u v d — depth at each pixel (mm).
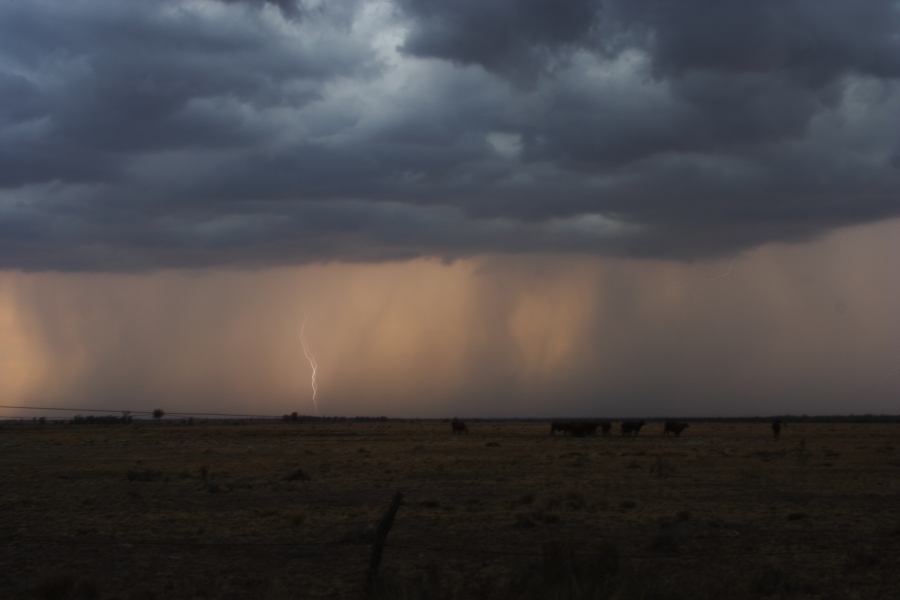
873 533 25297
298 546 23625
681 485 38938
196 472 47500
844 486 38250
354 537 24281
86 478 44406
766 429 129250
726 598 16234
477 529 26219
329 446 75062
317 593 17859
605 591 14930
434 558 21641
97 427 141375
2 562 21484
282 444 79125
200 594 17781
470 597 16109
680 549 22688
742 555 21875
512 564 20734
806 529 26031
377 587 16125
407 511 30234
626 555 21906
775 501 33031
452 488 38219
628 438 92500
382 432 114188
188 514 29938
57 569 19922
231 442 83500
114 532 26047
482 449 68875
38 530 26500
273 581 18469
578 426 97625
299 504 32750
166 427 140375
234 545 23797
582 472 46031
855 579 18828
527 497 32500
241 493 36531
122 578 19516
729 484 39312
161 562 21422
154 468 51000
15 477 45062
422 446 73625
